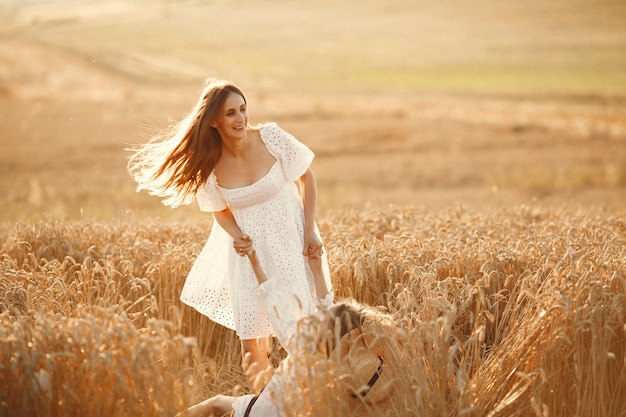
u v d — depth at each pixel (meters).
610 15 114.88
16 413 4.04
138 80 68.44
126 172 23.94
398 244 6.39
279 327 4.94
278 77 72.81
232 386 5.52
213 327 5.93
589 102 48.25
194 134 5.12
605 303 4.54
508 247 6.09
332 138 32.97
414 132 34.28
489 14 123.69
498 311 5.51
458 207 9.51
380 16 128.25
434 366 4.39
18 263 6.88
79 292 5.21
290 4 145.75
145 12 136.62
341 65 81.94
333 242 7.02
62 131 33.44
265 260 5.26
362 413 4.45
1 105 43.41
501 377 4.66
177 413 4.09
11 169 24.48
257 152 5.23
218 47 97.12
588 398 4.48
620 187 21.89
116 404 4.05
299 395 4.21
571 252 5.00
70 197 18.86
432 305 4.91
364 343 4.58
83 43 95.56
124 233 7.34
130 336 4.04
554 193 20.80
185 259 6.16
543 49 87.50
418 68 77.56
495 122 37.09
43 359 4.03
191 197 5.50
